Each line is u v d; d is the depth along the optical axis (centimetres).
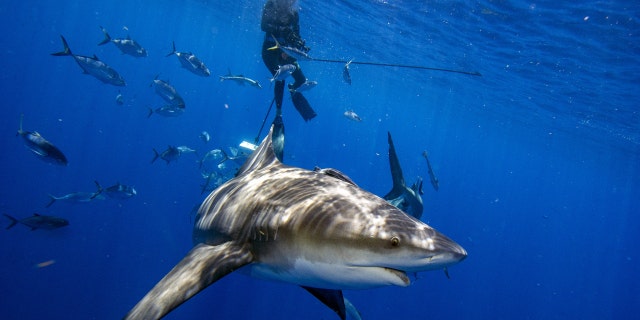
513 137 4862
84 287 2409
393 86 4200
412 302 3553
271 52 939
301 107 909
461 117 4744
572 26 1485
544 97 2569
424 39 2167
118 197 1078
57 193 3494
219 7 3228
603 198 8256
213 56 8094
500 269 6519
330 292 346
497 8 1520
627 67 1697
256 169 394
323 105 10619
